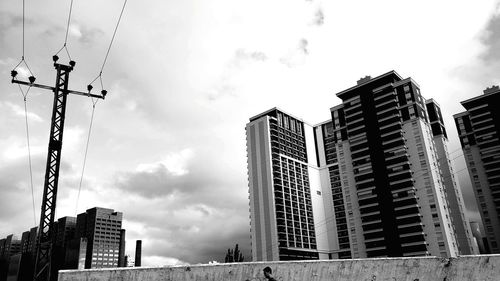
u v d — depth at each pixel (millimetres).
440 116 141250
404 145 113688
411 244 103875
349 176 122562
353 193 119812
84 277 16500
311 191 181625
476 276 15875
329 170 190250
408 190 108688
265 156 165875
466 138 135375
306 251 161000
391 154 114875
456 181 130250
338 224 178250
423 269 16641
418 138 112812
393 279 16656
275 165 166625
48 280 27766
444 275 16328
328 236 178125
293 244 155750
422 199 107000
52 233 28969
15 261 87500
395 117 116938
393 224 108250
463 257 16328
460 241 120062
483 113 128000
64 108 32062
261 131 171875
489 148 125188
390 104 119375
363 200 115875
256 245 155250
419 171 109875
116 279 16656
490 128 125750
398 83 121375
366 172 118062
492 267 15758
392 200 110562
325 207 184625
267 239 152625
